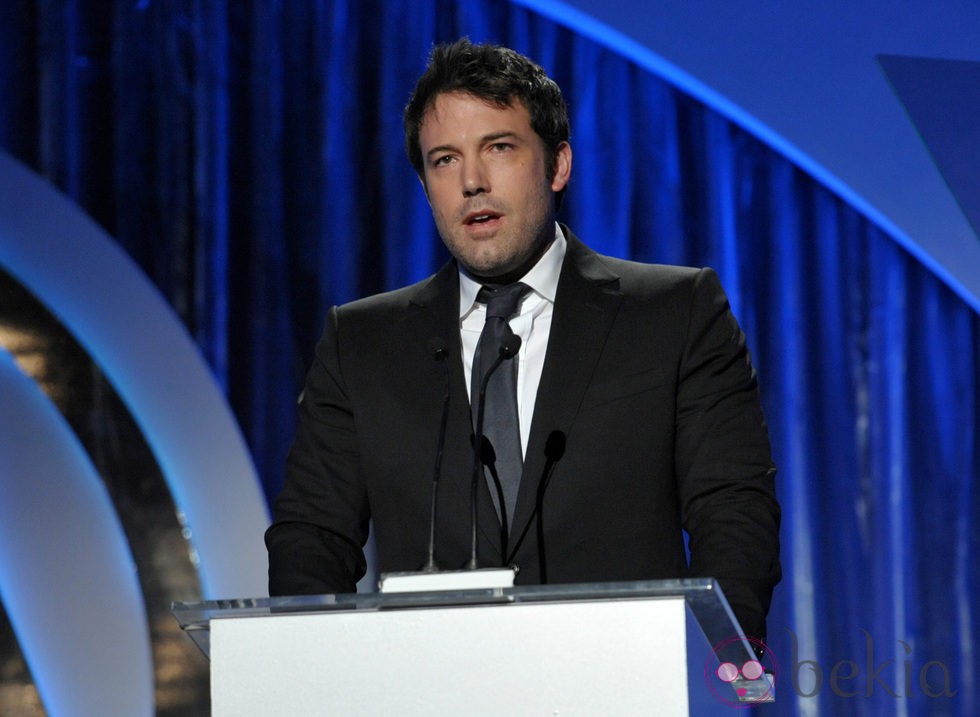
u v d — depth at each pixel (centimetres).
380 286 1299
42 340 1243
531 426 629
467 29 1346
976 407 1318
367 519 685
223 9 1325
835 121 1322
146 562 1217
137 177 1292
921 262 1345
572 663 424
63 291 1252
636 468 625
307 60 1334
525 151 652
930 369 1330
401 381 663
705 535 590
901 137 1320
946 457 1309
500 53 661
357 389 673
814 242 1348
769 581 568
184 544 1223
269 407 1259
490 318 648
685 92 1359
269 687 439
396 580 461
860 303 1338
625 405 632
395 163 1311
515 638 429
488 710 426
